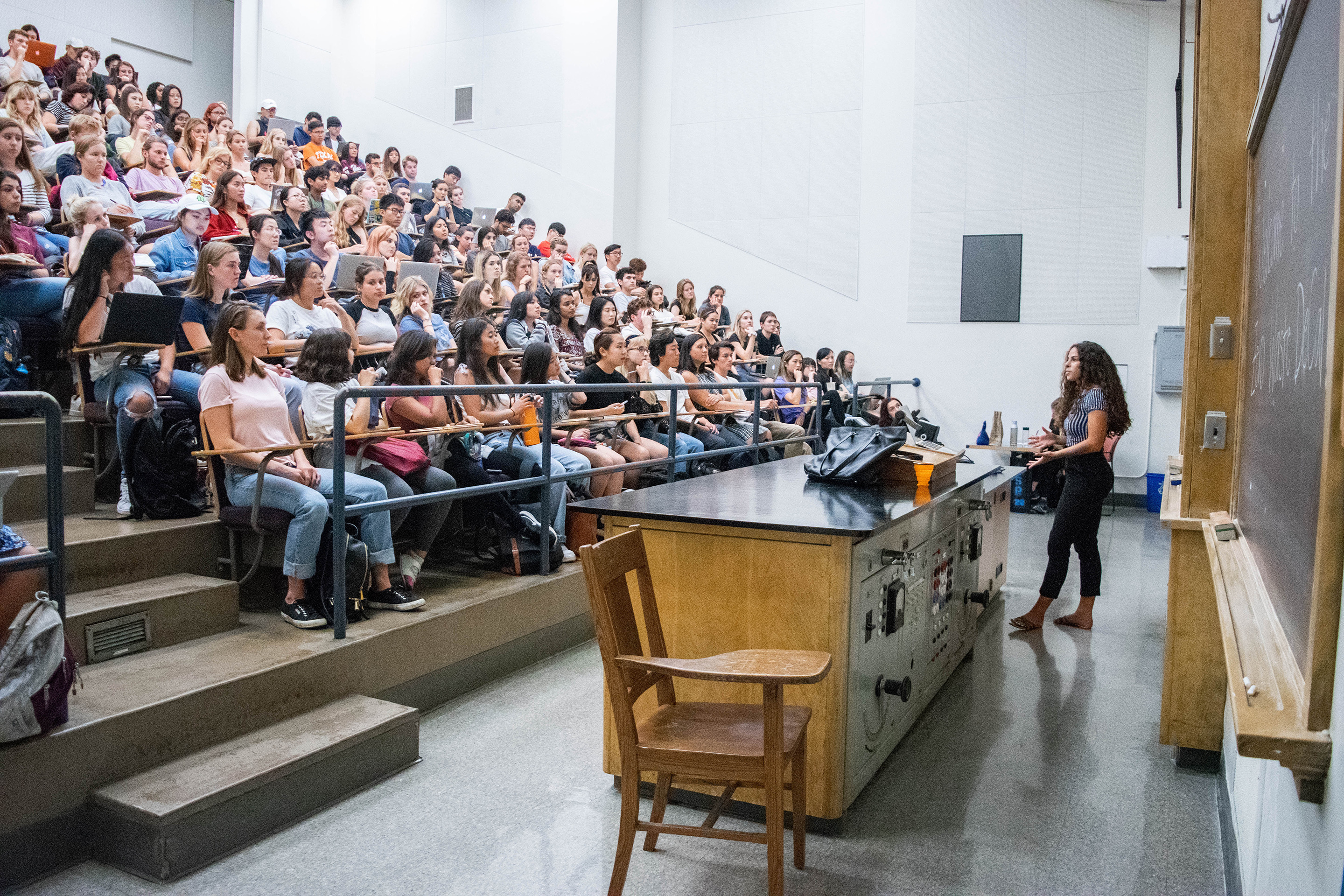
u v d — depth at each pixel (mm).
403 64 11977
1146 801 2826
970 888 2312
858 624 2600
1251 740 1108
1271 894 1640
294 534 3182
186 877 2291
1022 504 8711
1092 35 9273
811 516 2674
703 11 10875
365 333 4914
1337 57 1211
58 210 5371
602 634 2043
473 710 3457
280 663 2859
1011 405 9750
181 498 3508
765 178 10672
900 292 10125
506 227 9234
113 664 2824
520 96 11344
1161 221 9156
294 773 2576
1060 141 9438
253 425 3342
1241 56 2691
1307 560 1264
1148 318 9242
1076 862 2447
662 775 2416
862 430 3615
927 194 9953
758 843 2057
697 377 6973
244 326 3291
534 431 4781
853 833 2588
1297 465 1408
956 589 3893
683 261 11117
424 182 11984
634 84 11125
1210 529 2400
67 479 3557
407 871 2342
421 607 3584
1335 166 1185
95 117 5805
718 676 1899
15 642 2199
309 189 7711
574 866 2377
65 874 2287
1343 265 1017
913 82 9945
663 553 2697
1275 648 1384
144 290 4074
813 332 10539
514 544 4188
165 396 3760
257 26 11062
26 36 6980
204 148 7742
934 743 3250
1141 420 9305
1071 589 5656
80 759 2334
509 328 5875
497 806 2697
